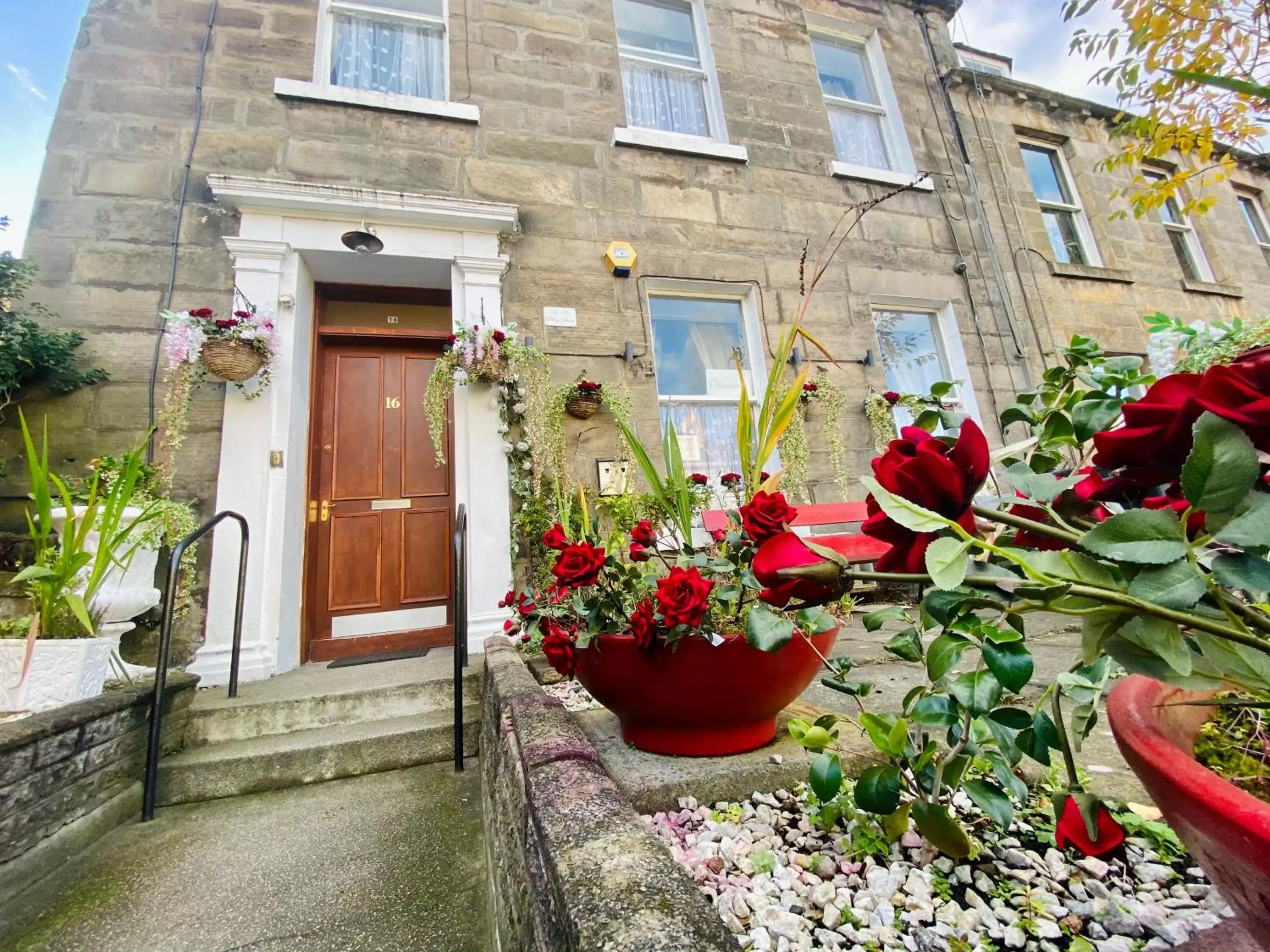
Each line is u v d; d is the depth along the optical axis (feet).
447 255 11.11
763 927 2.39
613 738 4.45
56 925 3.97
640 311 12.12
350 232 10.33
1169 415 1.39
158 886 4.38
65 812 4.88
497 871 3.67
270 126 10.83
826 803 3.06
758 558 1.96
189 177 10.11
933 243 15.30
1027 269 16.14
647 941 1.43
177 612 8.28
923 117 16.74
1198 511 1.37
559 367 11.31
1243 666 1.34
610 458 11.11
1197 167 19.53
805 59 15.78
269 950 3.70
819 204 14.44
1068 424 2.22
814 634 3.51
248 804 5.79
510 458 10.43
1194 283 18.29
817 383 12.27
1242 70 6.46
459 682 6.57
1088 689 2.37
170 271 9.58
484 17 12.98
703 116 14.84
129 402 8.89
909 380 14.66
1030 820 3.08
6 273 8.30
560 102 12.93
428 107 11.75
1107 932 2.25
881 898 2.57
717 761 3.79
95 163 9.75
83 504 7.75
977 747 2.56
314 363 11.19
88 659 5.68
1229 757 1.90
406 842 4.95
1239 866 1.27
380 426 11.55
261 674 8.46
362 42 12.53
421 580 11.07
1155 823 2.85
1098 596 1.38
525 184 12.10
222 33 11.14
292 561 9.55
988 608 1.79
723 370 13.05
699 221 13.21
